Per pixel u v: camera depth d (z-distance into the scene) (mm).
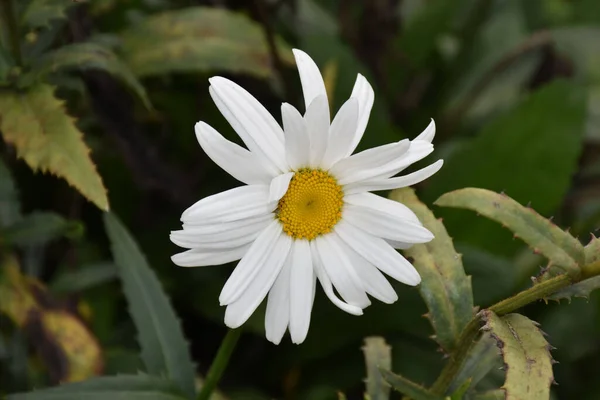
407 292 745
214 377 639
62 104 659
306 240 604
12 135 654
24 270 736
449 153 796
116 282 773
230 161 592
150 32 736
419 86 953
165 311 664
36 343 697
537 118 775
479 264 745
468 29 946
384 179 598
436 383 625
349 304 601
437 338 619
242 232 597
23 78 668
